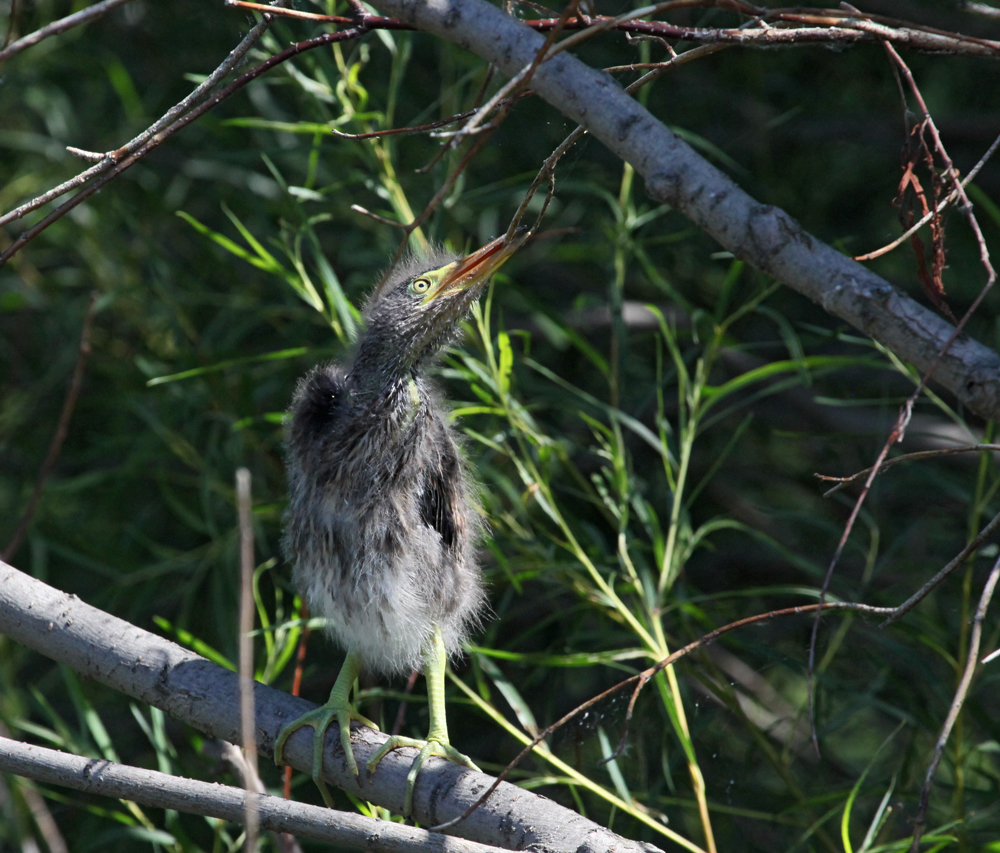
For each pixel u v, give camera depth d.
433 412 6.52
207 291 10.56
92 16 4.47
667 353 10.82
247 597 3.58
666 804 8.45
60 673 9.77
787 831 8.43
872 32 4.68
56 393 11.13
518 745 9.54
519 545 7.91
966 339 4.68
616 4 7.92
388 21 4.97
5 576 5.89
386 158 8.41
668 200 5.00
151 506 10.35
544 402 9.22
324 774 5.48
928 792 4.05
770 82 11.06
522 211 5.16
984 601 4.20
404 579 6.11
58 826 9.52
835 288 4.82
